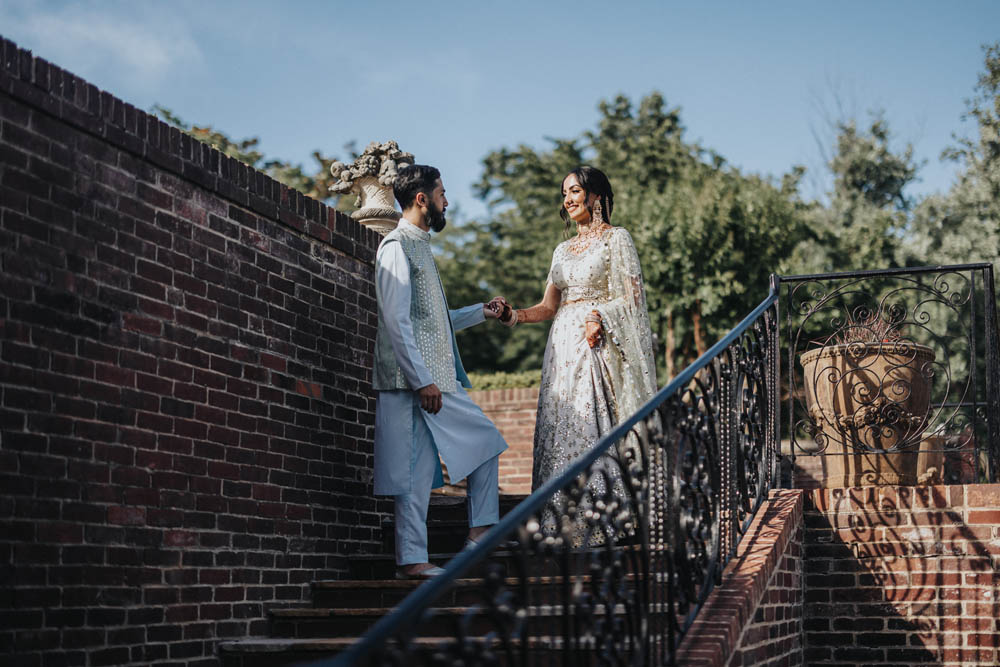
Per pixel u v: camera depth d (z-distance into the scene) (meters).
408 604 2.06
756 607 4.12
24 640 3.29
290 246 4.85
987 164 21.70
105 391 3.69
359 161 6.48
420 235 4.72
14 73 3.45
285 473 4.64
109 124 3.83
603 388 4.83
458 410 4.64
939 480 6.23
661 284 17.44
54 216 3.57
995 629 5.04
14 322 3.37
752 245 17.39
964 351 16.92
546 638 3.66
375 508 5.38
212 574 4.11
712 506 4.05
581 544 4.56
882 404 5.44
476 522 4.66
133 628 3.70
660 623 3.45
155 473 3.88
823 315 15.77
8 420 3.31
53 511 3.43
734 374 4.59
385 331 4.59
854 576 5.29
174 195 4.14
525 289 27.66
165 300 4.02
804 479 10.88
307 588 4.66
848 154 26.88
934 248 21.05
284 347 4.73
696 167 23.55
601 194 5.15
